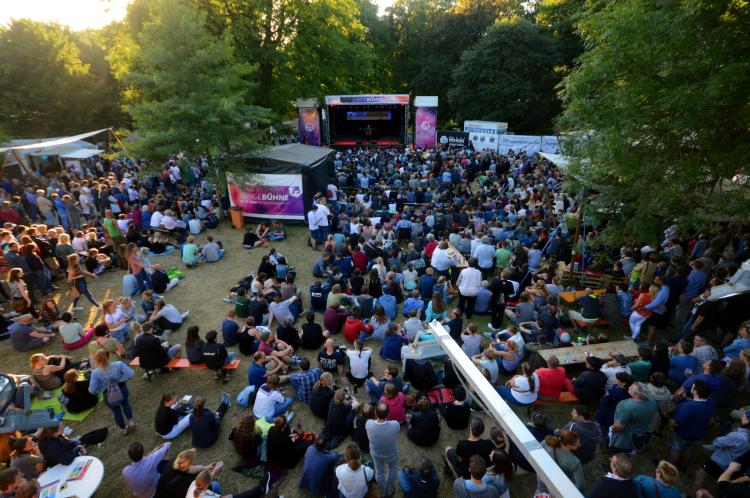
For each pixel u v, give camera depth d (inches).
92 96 1333.7
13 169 855.1
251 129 669.9
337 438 248.8
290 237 633.0
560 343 323.6
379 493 199.9
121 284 480.4
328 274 468.8
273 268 467.8
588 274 438.9
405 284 435.5
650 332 346.0
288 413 273.1
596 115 311.9
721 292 321.4
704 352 273.6
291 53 1021.2
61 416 274.2
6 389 184.4
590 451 213.0
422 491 197.9
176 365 311.6
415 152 1204.5
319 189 726.5
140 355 301.1
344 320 368.5
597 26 316.8
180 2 647.1
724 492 187.8
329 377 270.7
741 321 323.0
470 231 529.3
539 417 214.4
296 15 988.6
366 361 293.1
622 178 326.6
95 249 475.2
